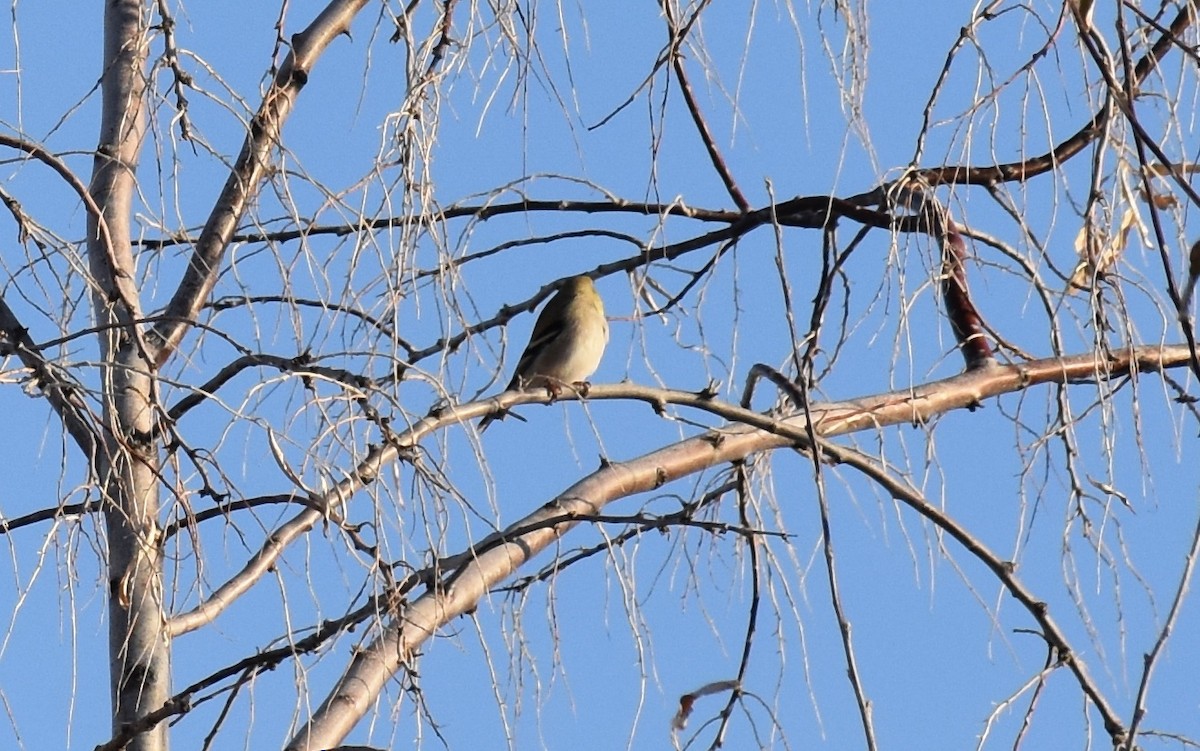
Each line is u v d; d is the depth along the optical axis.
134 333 10.09
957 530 10.97
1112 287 10.69
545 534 11.48
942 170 11.55
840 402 12.19
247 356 9.72
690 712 10.85
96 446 9.80
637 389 11.03
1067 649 10.38
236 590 10.09
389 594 9.21
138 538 9.64
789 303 9.01
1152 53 9.91
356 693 9.91
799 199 12.62
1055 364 12.66
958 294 12.70
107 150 11.32
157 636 9.89
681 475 12.04
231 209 11.20
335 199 9.73
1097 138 9.91
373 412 9.04
